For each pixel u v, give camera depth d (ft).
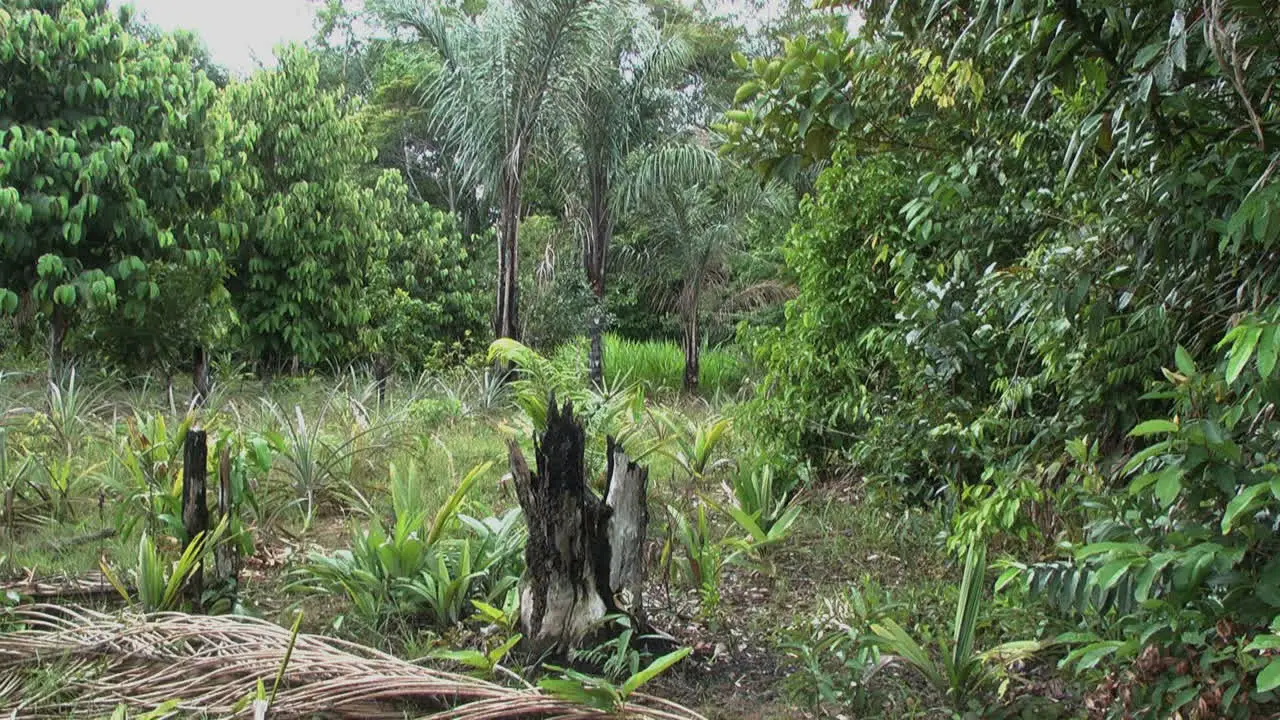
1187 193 8.54
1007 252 14.35
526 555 11.18
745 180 44.68
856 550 15.72
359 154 41.75
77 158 25.58
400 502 14.26
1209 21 7.36
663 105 43.57
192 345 32.12
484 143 36.60
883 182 18.49
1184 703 7.62
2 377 24.61
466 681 9.75
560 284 48.24
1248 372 7.60
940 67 10.97
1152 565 7.09
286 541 16.17
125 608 11.87
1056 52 8.57
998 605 11.53
